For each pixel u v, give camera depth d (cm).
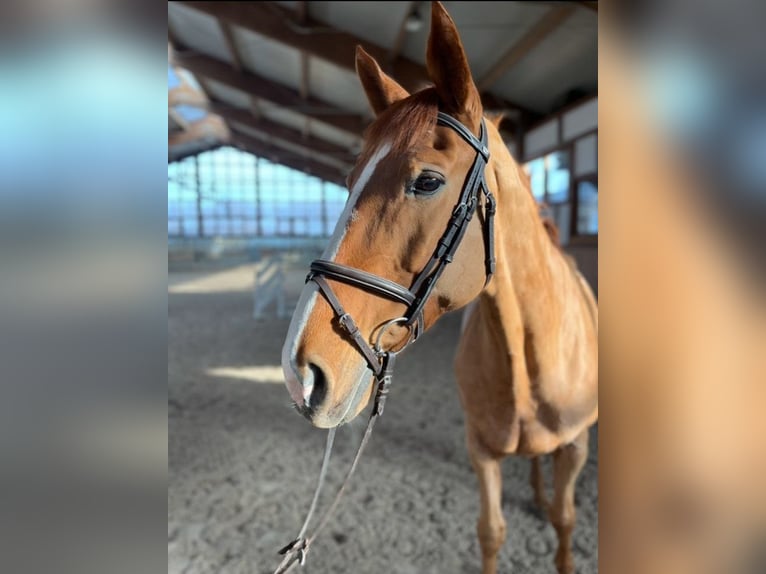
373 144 89
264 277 1396
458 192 86
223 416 325
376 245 83
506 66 561
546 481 235
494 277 104
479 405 132
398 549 187
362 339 82
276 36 606
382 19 550
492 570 143
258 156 2103
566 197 616
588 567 175
